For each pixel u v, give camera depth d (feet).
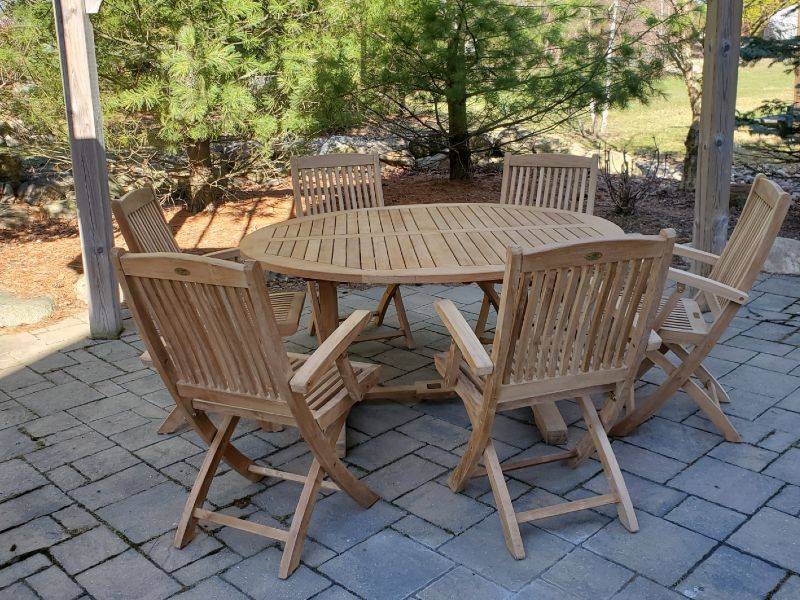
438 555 7.95
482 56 22.67
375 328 14.89
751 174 27.43
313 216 13.29
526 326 7.40
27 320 15.53
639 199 23.89
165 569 7.87
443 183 26.94
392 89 23.72
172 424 10.82
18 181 24.85
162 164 25.50
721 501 8.77
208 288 6.91
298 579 7.64
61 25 13.15
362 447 10.32
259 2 19.67
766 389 11.68
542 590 7.36
